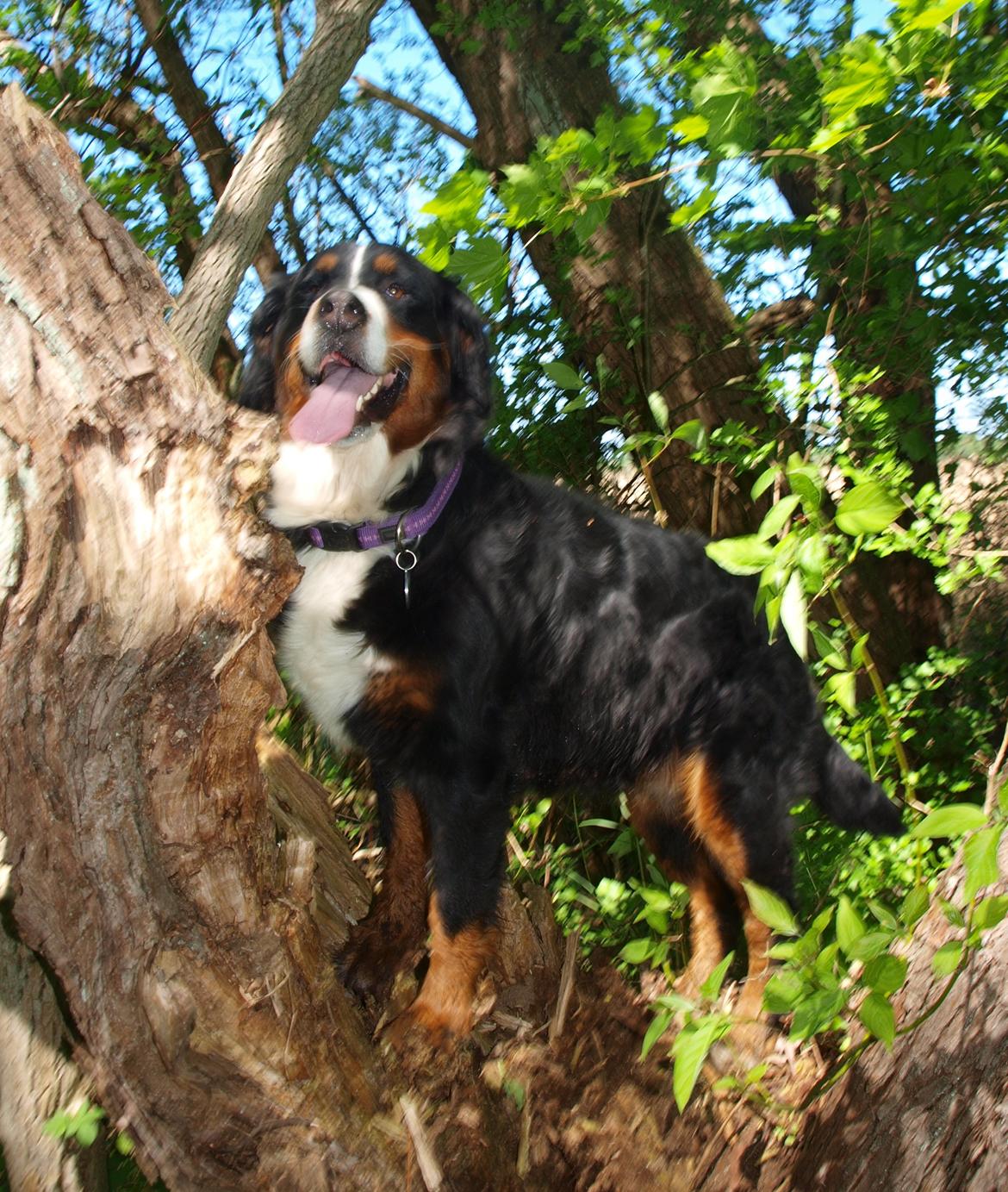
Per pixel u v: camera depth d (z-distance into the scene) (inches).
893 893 66.7
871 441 83.4
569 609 61.5
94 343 36.2
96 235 36.1
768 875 63.7
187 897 41.2
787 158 65.9
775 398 83.7
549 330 98.7
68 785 38.7
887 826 65.4
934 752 89.1
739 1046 55.8
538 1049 55.2
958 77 65.8
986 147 71.4
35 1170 47.6
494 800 57.6
